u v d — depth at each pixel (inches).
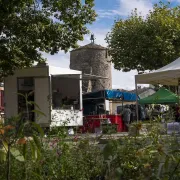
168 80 529.3
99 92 978.1
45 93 769.6
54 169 157.6
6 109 783.7
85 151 166.6
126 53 1163.3
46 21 717.9
